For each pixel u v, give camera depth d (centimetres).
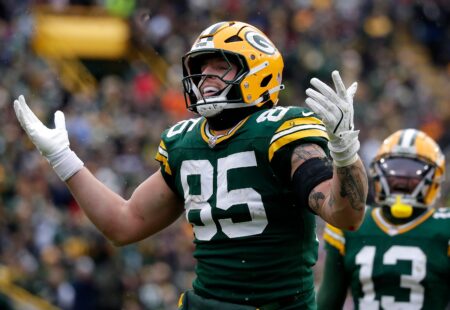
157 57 5400
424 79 6494
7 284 3416
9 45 4941
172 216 1422
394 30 6569
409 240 1817
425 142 1873
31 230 3638
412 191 1839
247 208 1292
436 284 1798
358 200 1204
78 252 3519
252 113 1342
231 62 1332
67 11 5416
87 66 5469
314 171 1246
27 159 4044
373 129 5388
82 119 4384
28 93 4578
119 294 3456
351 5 6344
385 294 1809
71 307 3391
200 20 5600
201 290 1337
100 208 1400
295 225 1306
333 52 5791
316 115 1304
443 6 6812
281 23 5741
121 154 4350
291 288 1307
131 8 5494
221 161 1316
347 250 1848
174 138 1383
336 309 1867
